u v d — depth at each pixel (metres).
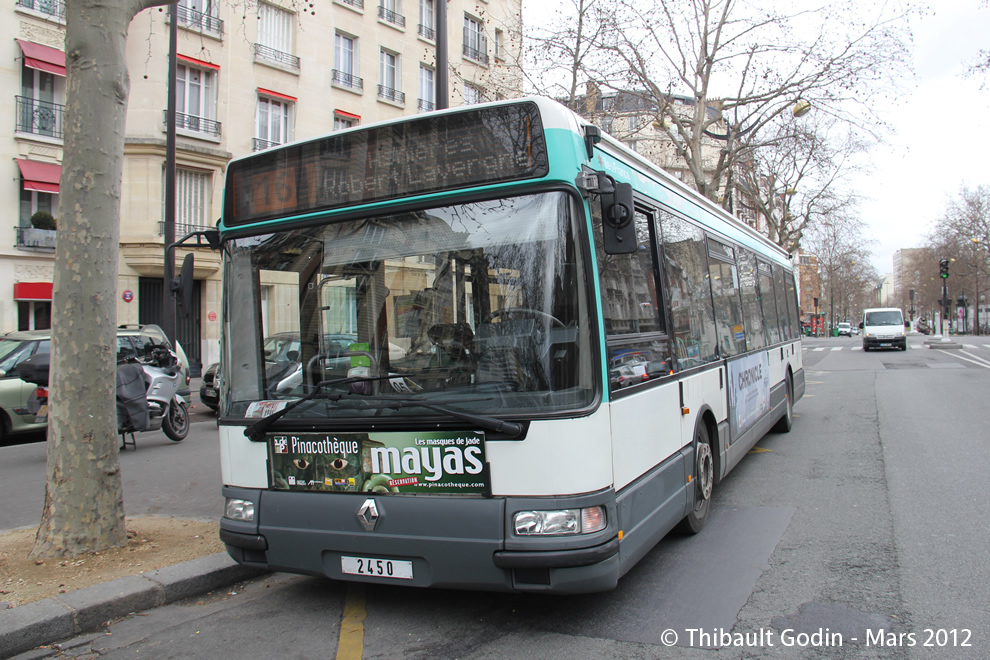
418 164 4.11
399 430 3.88
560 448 3.63
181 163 24.03
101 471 5.42
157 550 5.49
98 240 5.37
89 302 5.35
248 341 4.46
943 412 12.66
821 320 103.56
